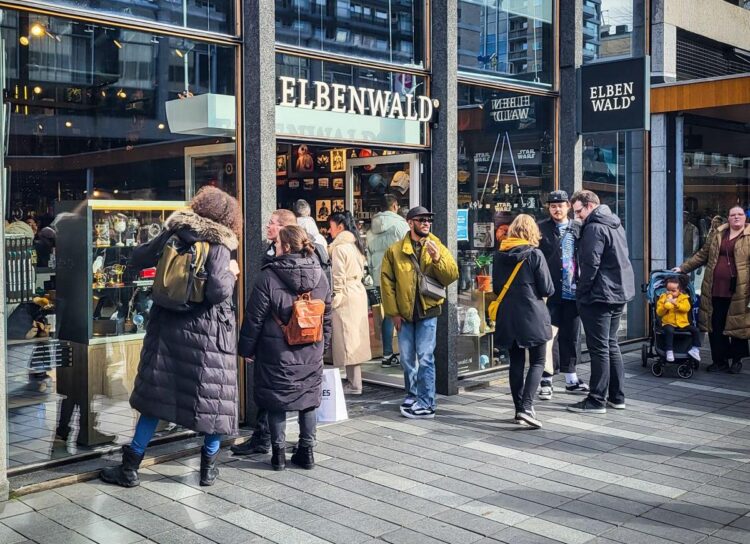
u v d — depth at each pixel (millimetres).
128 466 5551
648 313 11539
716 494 5480
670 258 11414
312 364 5867
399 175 8859
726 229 9609
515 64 9445
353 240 8477
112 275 6297
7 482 5281
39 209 5957
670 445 6582
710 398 8227
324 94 7438
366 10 7887
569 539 4730
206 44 6770
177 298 5289
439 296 7266
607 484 5664
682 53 11898
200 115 6750
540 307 7035
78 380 6145
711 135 12078
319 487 5586
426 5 8367
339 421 7297
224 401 5418
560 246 8352
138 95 6434
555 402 8047
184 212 5484
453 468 5996
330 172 9633
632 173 11406
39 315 5969
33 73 5875
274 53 6863
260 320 5773
